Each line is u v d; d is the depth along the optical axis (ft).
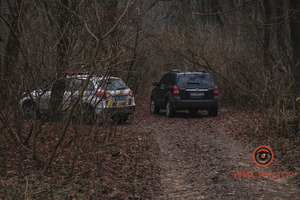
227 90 71.10
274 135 40.24
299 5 43.11
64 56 27.09
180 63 86.33
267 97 42.91
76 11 26.48
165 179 26.37
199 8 96.32
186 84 56.85
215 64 71.00
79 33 27.45
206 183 25.39
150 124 51.34
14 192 21.49
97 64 28.17
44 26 26.61
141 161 30.91
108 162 29.89
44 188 22.50
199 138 41.24
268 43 62.03
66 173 26.30
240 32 72.18
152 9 76.28
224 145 37.37
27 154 30.81
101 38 21.20
